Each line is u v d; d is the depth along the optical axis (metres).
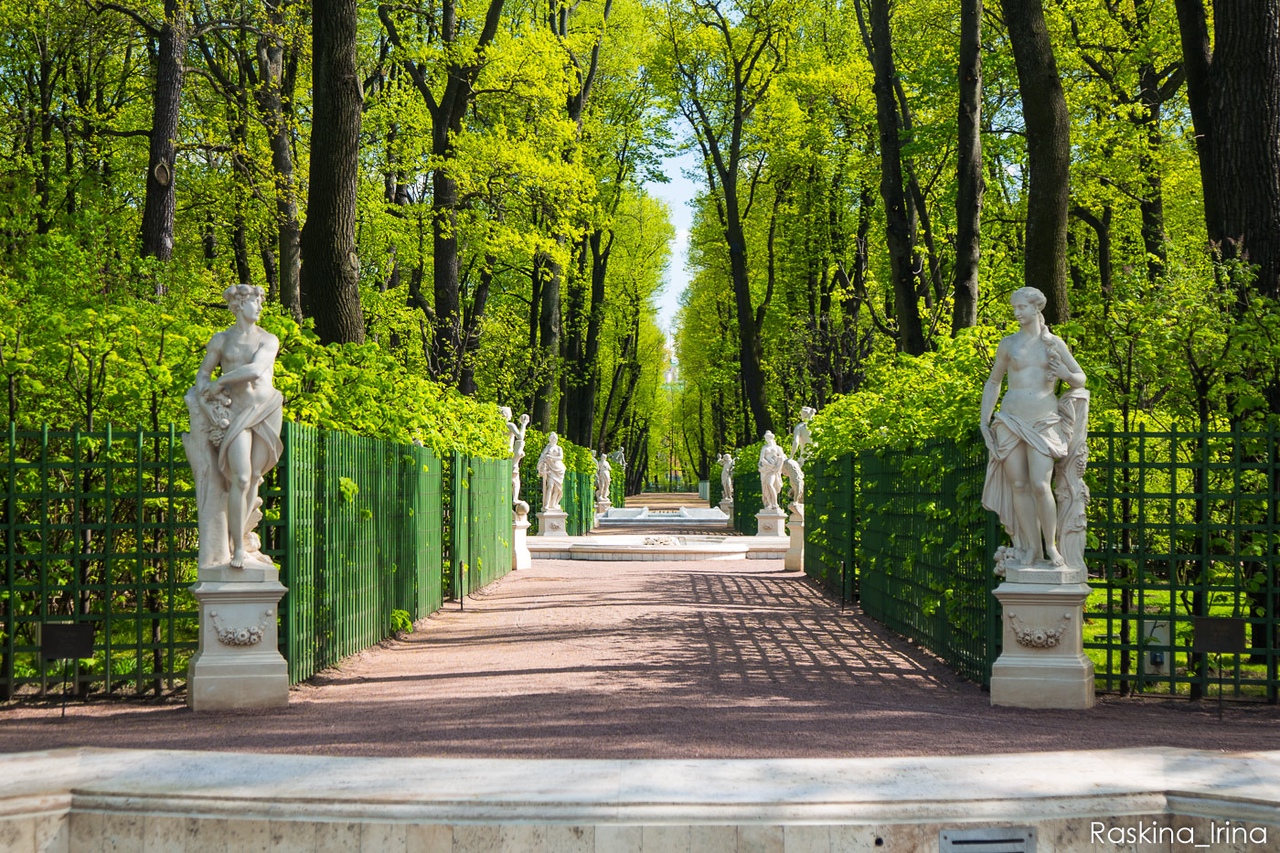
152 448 10.71
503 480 23.31
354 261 15.44
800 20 38.09
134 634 11.83
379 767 6.79
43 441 9.77
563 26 34.00
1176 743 7.78
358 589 12.19
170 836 6.10
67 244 12.72
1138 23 25.97
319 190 15.26
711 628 14.28
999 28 27.61
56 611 10.58
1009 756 7.11
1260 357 10.19
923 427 13.26
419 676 10.75
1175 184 24.61
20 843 6.06
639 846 5.88
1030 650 9.33
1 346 10.49
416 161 27.27
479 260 29.55
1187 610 10.44
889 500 14.73
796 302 44.38
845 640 13.48
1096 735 8.02
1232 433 9.83
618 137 44.28
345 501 11.50
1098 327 10.84
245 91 22.98
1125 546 10.48
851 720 8.48
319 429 11.42
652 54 40.38
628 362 62.62
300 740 7.75
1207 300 10.62
